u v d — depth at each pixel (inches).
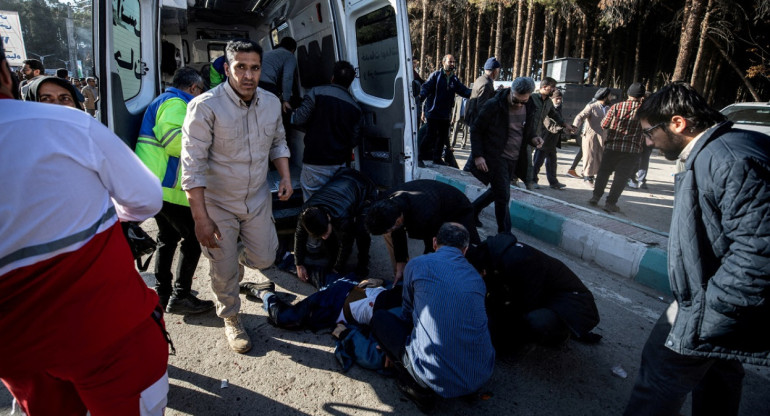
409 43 140.7
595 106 270.1
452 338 77.0
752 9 671.8
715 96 955.3
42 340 42.6
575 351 104.0
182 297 115.2
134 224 86.4
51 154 39.4
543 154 269.9
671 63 963.3
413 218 105.3
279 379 93.1
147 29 136.6
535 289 92.9
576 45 940.0
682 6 811.4
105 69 94.5
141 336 50.4
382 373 94.4
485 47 1253.7
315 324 110.3
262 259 104.0
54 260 40.9
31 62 246.1
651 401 65.3
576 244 159.9
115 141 46.5
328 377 94.2
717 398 68.4
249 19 246.7
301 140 192.2
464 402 87.8
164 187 100.6
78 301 43.4
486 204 141.0
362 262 136.9
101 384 47.4
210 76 179.3
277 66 173.0
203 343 104.8
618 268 145.0
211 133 83.4
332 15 167.0
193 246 110.9
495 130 159.2
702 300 55.6
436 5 1067.3
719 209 53.4
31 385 48.4
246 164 89.3
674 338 58.9
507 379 94.6
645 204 242.2
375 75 162.2
